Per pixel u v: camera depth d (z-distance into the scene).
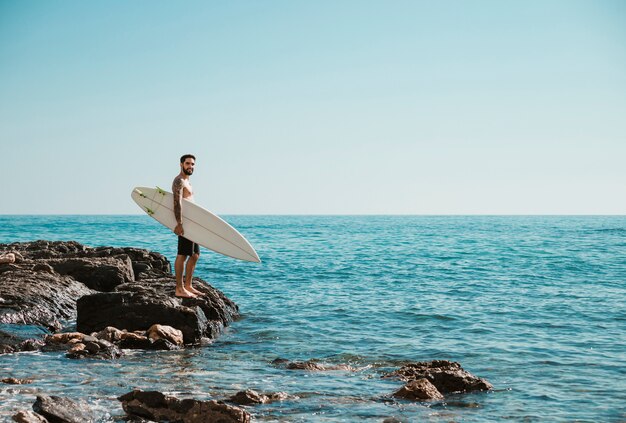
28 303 13.48
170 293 14.16
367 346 12.18
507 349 11.85
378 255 39.78
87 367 9.84
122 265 17.44
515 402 8.34
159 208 13.84
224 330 13.84
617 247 48.19
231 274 26.52
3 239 59.97
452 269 29.58
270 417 7.43
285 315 16.03
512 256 38.50
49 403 6.87
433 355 11.36
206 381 9.15
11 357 10.46
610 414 7.86
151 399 7.23
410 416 7.61
